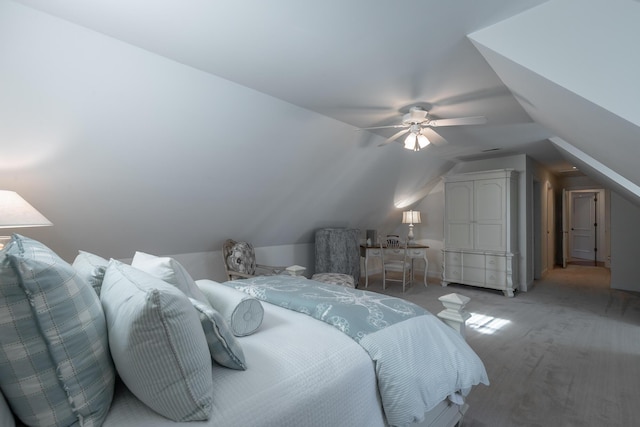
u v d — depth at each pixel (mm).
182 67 2219
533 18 1568
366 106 2990
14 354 792
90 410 870
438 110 3100
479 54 2045
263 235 4570
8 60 1749
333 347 1355
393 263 5547
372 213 5859
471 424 1872
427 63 2178
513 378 2398
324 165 3949
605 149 2232
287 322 1623
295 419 1043
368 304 1754
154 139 2562
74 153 2322
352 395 1240
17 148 2098
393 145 4312
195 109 2529
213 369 1153
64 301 861
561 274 6582
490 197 5016
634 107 1307
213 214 3684
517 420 1910
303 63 2191
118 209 2939
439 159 5410
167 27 1787
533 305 4340
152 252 3688
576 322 3652
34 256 893
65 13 1661
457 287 5480
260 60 2156
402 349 1430
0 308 771
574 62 1445
